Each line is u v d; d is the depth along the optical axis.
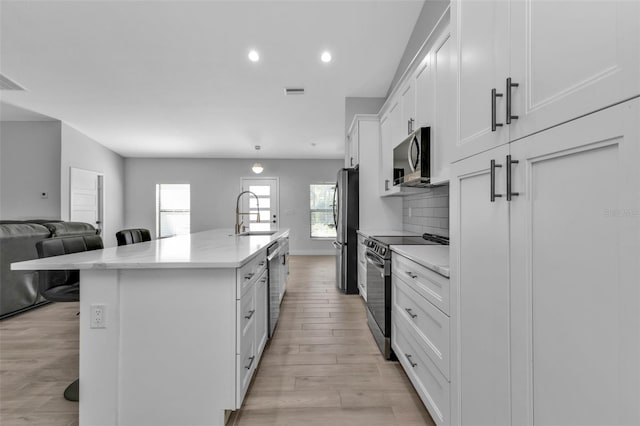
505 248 0.89
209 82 4.00
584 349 0.64
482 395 1.01
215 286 1.45
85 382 1.42
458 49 1.19
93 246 2.19
